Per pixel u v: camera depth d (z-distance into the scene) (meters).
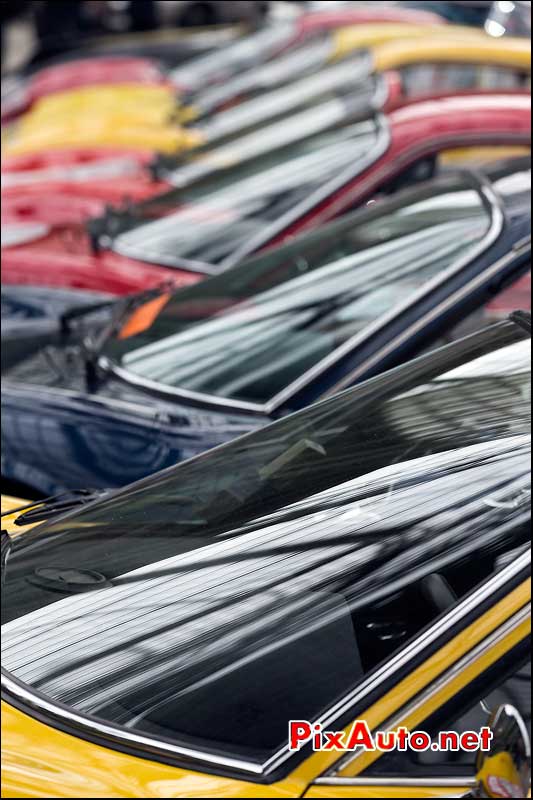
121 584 2.41
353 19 11.16
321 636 2.12
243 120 9.07
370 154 5.54
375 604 2.14
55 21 15.08
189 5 15.36
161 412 3.66
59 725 2.11
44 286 5.22
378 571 2.19
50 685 2.19
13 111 11.04
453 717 1.97
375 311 3.76
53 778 1.99
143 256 5.49
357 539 2.29
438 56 7.85
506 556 2.11
